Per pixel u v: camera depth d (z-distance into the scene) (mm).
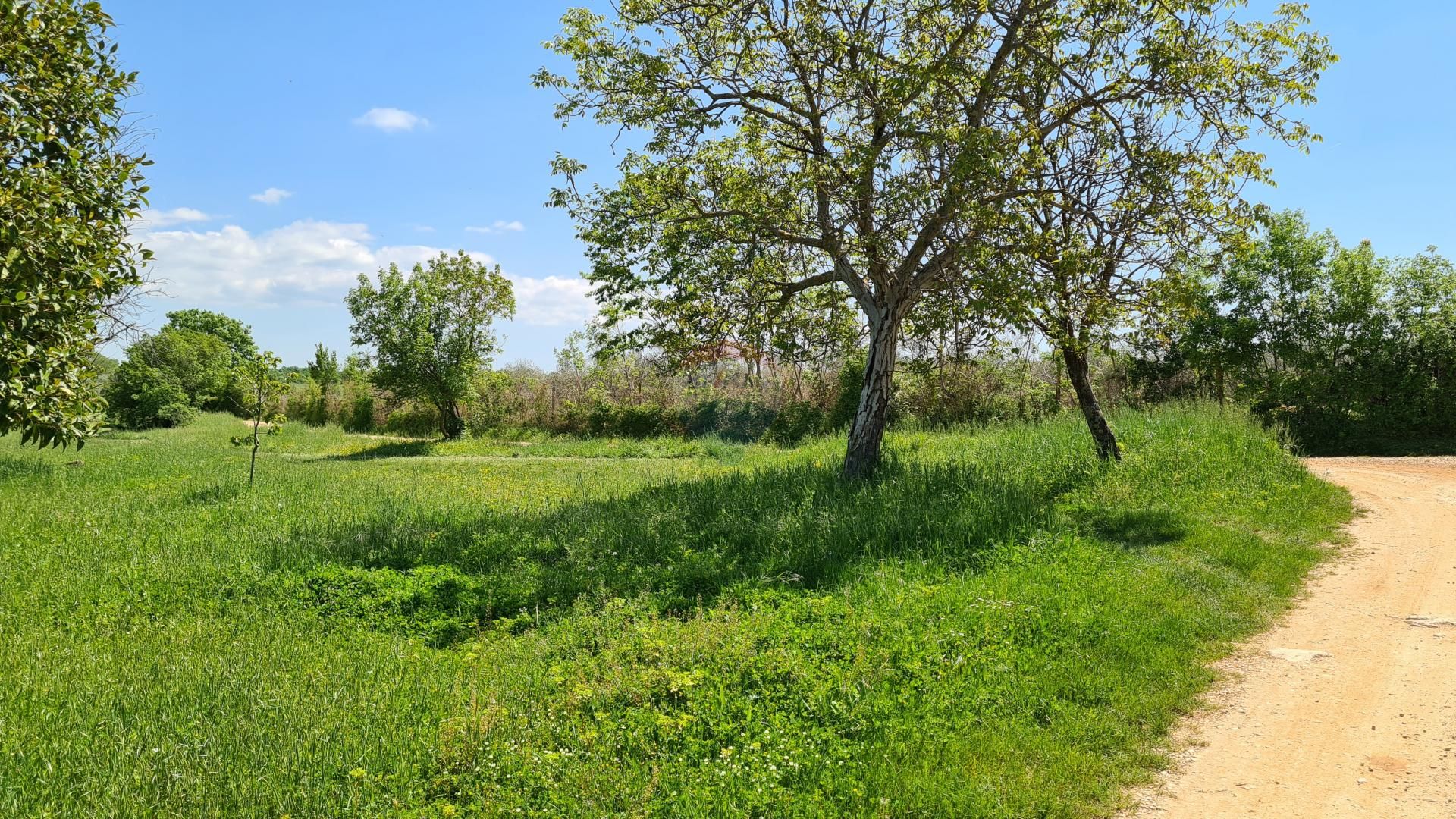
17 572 8562
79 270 6598
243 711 5156
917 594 7277
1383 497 13586
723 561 8977
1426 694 5801
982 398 25625
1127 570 8609
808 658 5922
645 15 12297
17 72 6766
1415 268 25266
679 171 12773
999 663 5910
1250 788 4586
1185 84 10922
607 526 10680
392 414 38719
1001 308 10781
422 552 9719
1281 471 13633
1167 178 10938
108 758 4523
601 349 14883
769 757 4617
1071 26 11461
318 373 52312
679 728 4949
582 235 13109
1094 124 11539
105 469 18328
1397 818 4203
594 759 4574
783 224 12352
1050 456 14281
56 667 5957
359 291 30469
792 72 12891
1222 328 26125
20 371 6355
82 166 7324
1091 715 5352
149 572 8586
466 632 7246
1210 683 6148
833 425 27297
